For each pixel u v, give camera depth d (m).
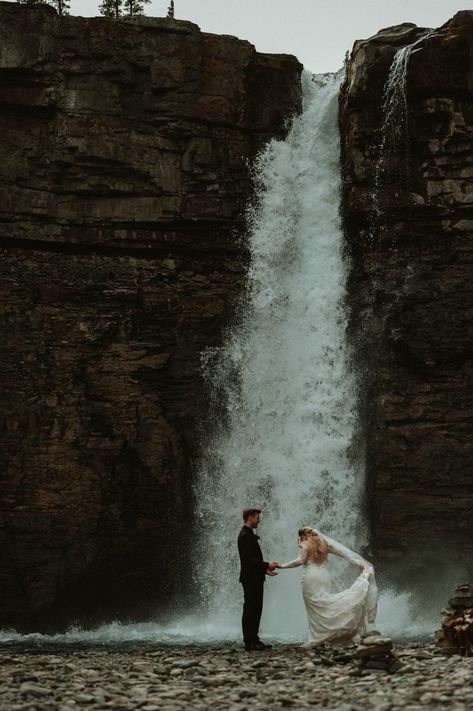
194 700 12.16
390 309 33.88
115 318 34.22
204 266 35.34
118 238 34.62
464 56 33.47
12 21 34.06
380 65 34.16
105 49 34.44
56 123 34.31
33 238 34.09
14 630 30.92
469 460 32.00
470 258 33.72
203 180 34.88
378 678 13.73
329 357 34.28
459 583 31.28
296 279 35.12
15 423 32.38
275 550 32.34
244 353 34.62
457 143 33.72
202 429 33.88
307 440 33.44
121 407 33.19
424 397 33.00
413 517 31.83
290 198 35.56
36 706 11.52
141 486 32.62
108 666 16.66
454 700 11.41
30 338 33.34
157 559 32.47
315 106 36.62
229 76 35.19
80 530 31.77
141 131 34.59
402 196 34.19
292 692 12.70
